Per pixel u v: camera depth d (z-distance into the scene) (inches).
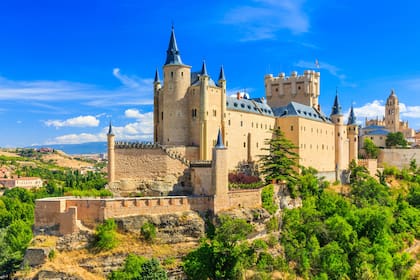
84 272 3065.9
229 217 3609.7
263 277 3169.3
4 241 4215.1
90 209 3284.9
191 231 3462.1
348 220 4421.8
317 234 4013.3
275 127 5959.6
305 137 5969.5
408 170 7696.9
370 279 3604.8
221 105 4788.4
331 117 6978.4
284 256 3641.7
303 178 4963.1
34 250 3107.8
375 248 3961.6
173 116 4655.5
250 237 3722.9
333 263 3592.5
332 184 6186.0
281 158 4731.8
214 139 4680.1
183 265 3127.5
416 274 4279.0
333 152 6835.6
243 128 5196.9
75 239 3193.9
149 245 3287.4
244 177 4534.9
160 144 4515.3
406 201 6053.2
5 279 3550.7
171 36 4758.9
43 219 3307.1
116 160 4087.1
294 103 6176.2
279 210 4308.6
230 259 3144.7
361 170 6791.3
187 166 4202.8
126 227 3282.5
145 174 4114.2
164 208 3469.5
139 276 2844.5
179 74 4660.4
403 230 5049.2
